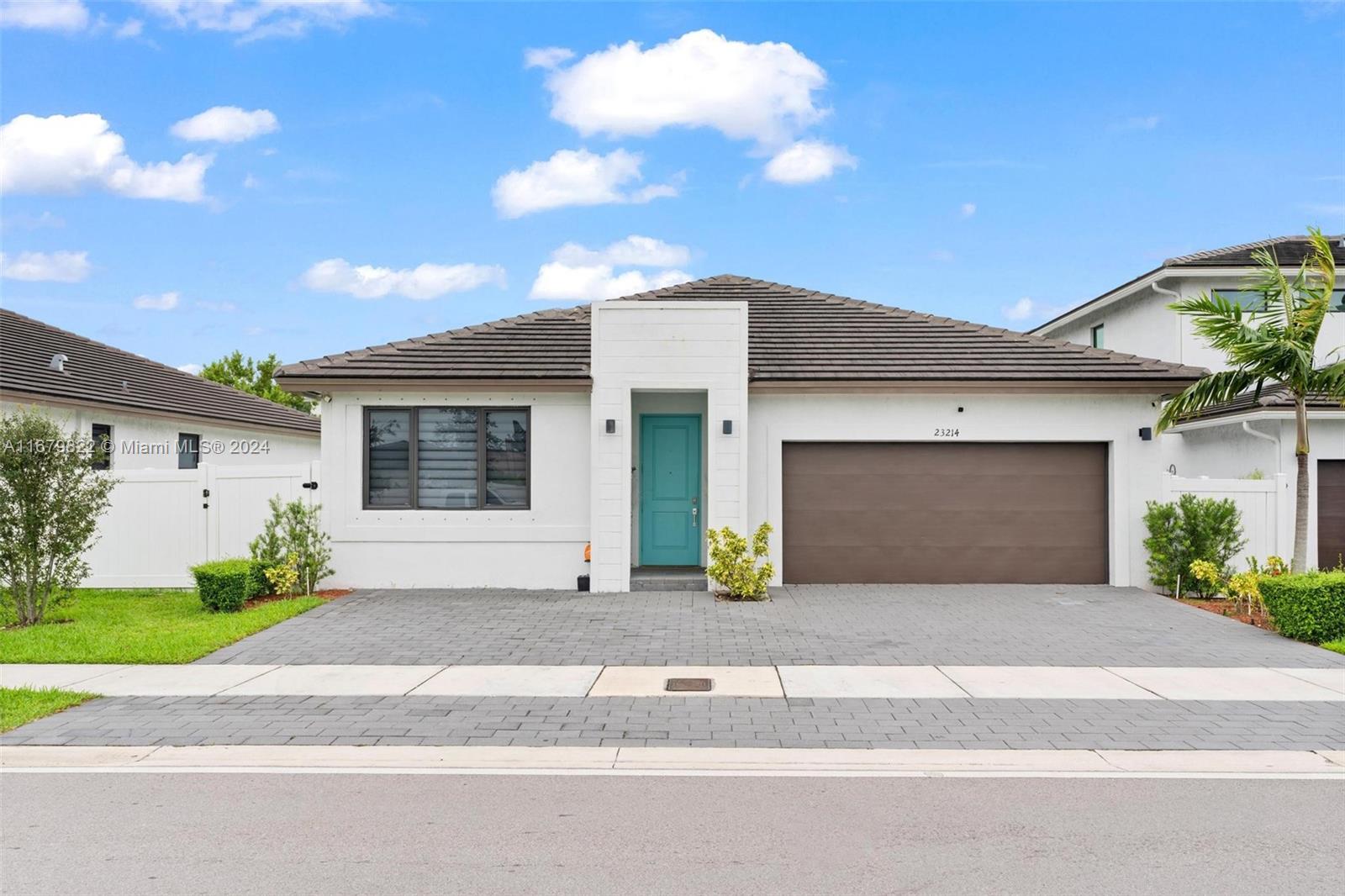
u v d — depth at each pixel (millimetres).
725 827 5086
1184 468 19938
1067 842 4883
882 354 15078
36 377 17891
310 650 9742
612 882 4387
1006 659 9320
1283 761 6273
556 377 13938
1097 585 14438
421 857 4672
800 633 10656
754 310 16891
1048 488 14617
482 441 14422
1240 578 12000
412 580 14273
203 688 8125
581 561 14328
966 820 5211
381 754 6395
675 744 6594
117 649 9469
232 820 5195
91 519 11898
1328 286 11758
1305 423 11797
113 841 4891
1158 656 9453
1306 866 4586
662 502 15164
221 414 23531
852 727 6984
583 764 6199
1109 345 23500
